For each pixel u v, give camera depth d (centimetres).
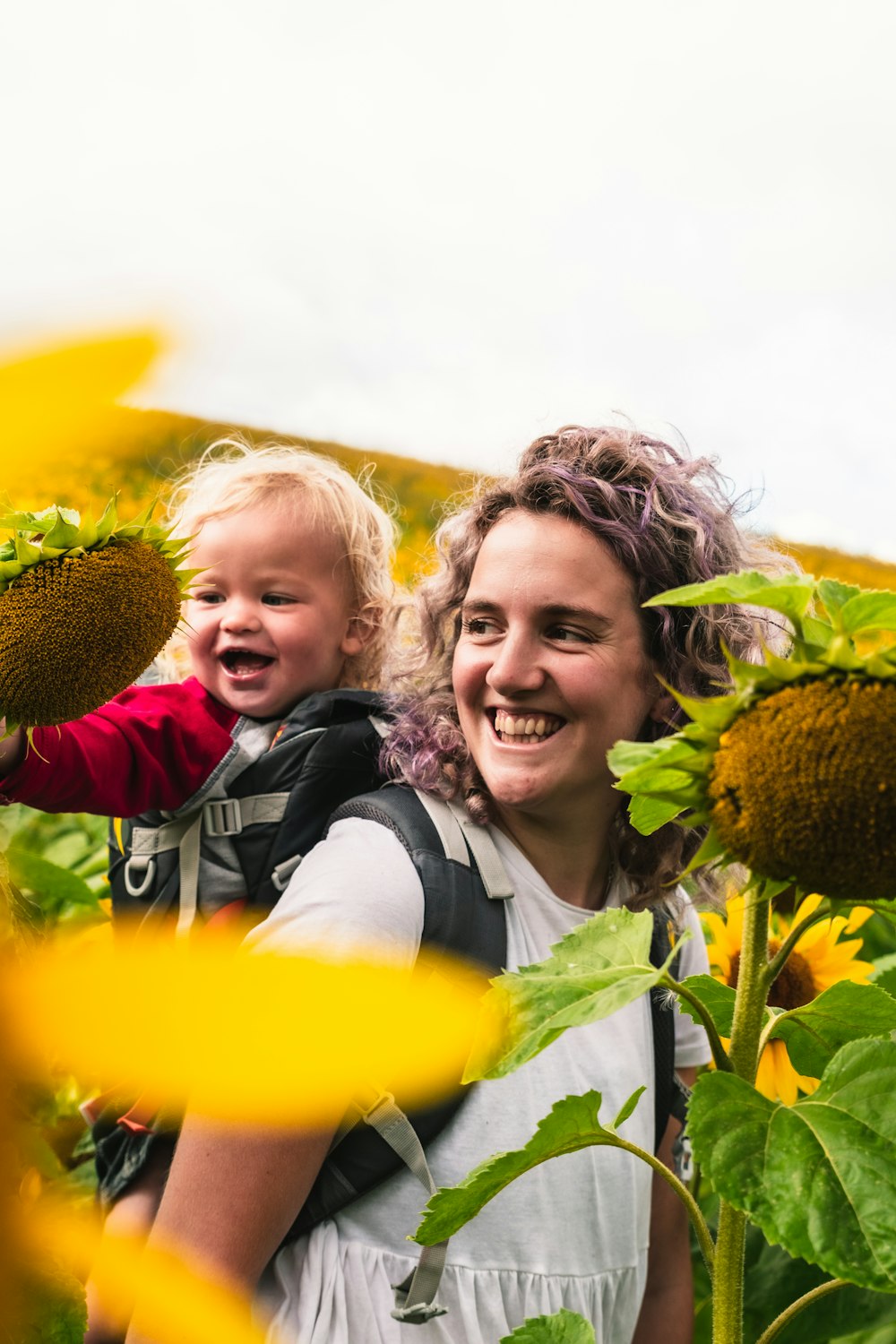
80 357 10
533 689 169
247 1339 15
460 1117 160
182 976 12
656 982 95
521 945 168
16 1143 12
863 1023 107
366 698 204
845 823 73
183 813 191
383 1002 12
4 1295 12
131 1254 15
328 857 162
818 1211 81
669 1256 201
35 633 74
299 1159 144
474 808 173
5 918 14
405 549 264
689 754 78
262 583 221
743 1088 90
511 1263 160
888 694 74
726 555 185
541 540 171
